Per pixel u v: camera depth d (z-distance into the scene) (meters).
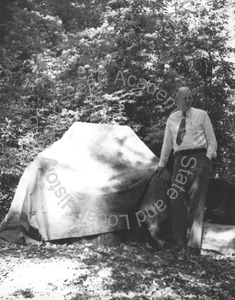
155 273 4.52
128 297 3.89
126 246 5.45
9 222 5.61
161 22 8.90
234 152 8.87
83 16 12.70
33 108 8.48
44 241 5.44
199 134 5.30
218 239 5.71
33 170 5.68
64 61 9.16
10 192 7.87
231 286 4.29
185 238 5.45
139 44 8.52
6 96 8.71
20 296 3.84
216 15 8.94
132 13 8.78
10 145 8.41
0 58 9.69
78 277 4.27
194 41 8.61
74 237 5.43
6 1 12.06
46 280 4.21
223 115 8.71
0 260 4.75
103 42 8.85
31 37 10.75
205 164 5.29
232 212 6.75
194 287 4.19
